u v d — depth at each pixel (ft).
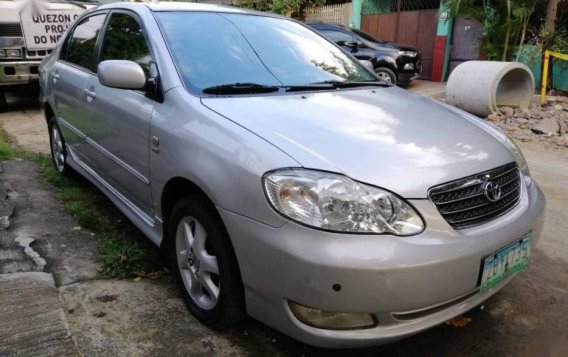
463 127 8.68
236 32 10.71
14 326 7.74
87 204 13.41
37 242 10.98
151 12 10.53
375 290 6.23
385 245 6.29
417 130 8.12
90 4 30.04
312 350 7.94
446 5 34.88
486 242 6.96
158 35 9.80
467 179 7.17
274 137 7.25
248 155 7.06
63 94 13.76
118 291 9.28
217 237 7.50
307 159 6.77
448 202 6.91
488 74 26.48
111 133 10.71
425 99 10.60
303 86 9.86
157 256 10.65
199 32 10.22
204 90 8.90
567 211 13.85
